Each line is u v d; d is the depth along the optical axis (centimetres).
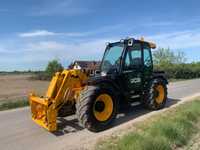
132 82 822
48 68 3741
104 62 839
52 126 642
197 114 779
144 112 869
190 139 592
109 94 698
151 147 508
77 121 768
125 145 523
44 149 564
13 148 577
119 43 816
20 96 1573
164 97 923
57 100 683
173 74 3111
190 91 1459
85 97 656
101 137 621
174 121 664
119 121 766
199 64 3931
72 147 565
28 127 737
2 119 852
